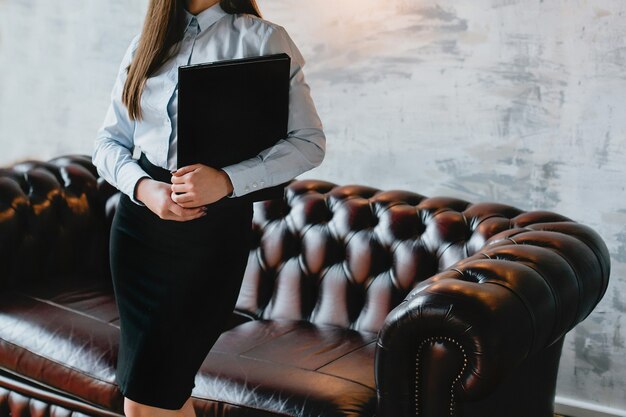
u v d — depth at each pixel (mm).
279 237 3381
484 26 3457
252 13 2336
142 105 2246
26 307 3260
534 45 3387
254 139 2152
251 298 3393
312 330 3113
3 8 4535
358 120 3758
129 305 2324
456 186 3615
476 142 3549
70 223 3676
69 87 4457
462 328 2168
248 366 2771
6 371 3184
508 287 2297
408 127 3662
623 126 3297
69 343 3021
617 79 3279
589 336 3449
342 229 3275
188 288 2252
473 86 3514
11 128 4645
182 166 2094
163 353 2283
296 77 2266
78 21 4363
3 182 3512
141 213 2287
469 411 2348
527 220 3018
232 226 2252
